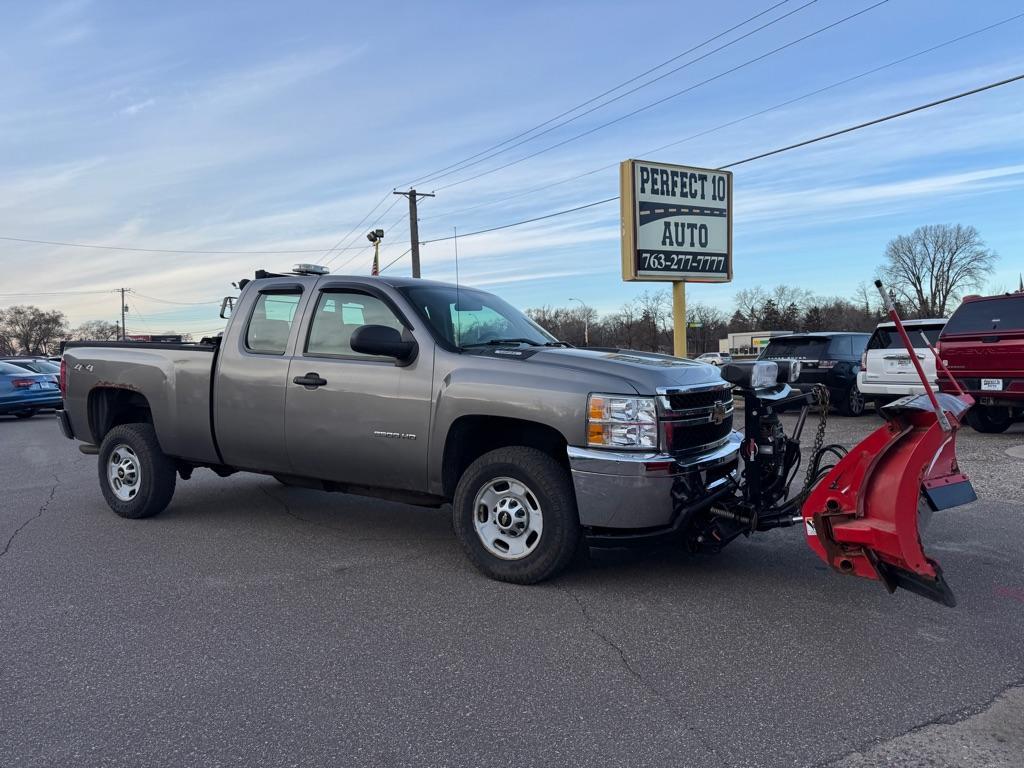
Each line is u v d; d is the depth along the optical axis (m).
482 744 2.77
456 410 4.59
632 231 16.41
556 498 4.34
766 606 4.16
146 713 3.02
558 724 2.91
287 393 5.29
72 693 3.19
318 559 5.12
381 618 4.02
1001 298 9.62
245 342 5.63
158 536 5.75
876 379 11.65
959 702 3.05
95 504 6.97
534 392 4.35
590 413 4.21
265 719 2.96
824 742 2.76
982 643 3.63
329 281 5.39
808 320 89.12
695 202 17.25
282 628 3.89
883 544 3.52
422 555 5.21
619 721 2.93
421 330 4.88
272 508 6.71
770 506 4.57
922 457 3.49
